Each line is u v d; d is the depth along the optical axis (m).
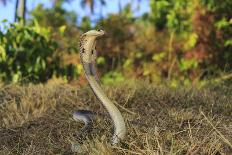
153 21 14.00
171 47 12.75
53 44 10.84
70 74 10.98
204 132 5.75
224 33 12.60
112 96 7.48
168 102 7.37
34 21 10.83
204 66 12.50
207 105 7.16
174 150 5.17
